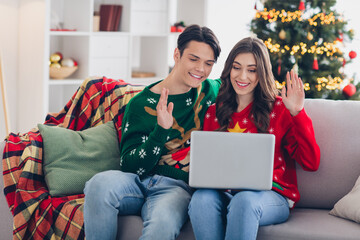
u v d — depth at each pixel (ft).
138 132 8.75
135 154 8.40
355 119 8.77
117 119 9.53
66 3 16.30
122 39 16.52
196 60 8.67
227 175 7.68
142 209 8.10
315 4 14.46
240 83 8.42
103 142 9.21
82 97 9.79
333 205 8.64
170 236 7.50
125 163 8.54
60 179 8.65
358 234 7.48
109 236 7.72
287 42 14.53
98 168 8.97
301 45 14.32
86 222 7.73
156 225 7.48
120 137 9.39
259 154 7.64
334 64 14.67
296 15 14.32
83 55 16.08
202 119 8.97
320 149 8.70
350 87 14.52
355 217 7.82
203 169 7.69
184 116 8.86
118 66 16.56
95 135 9.27
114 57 16.46
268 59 8.42
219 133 7.68
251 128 8.47
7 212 8.57
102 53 16.21
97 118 9.61
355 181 8.56
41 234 8.16
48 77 14.83
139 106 8.91
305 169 8.44
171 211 7.68
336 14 14.69
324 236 7.47
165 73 17.39
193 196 7.68
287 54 14.67
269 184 7.69
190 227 7.84
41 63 14.70
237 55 8.43
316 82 14.61
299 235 7.54
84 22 15.87
